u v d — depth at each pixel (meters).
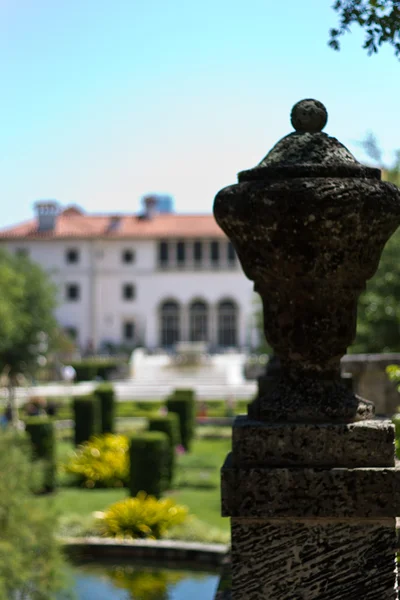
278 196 2.77
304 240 2.83
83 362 61.31
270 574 2.81
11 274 34.19
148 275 81.50
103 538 15.31
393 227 2.92
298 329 2.97
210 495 20.53
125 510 15.69
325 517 2.76
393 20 4.77
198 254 81.94
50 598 10.89
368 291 21.56
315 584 2.79
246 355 73.19
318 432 2.81
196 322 81.50
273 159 2.96
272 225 2.81
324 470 2.76
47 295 41.03
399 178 22.45
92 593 12.95
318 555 2.79
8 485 10.70
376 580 2.77
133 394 52.28
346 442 2.80
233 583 2.83
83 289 81.19
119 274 81.50
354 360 10.55
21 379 44.34
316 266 2.87
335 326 2.97
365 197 2.78
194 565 14.56
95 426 28.86
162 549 14.70
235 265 81.50
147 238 81.38
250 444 2.84
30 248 80.88
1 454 11.10
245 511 2.78
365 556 2.78
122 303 81.44
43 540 10.99
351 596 2.78
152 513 15.61
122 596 12.83
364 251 2.88
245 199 2.82
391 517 2.75
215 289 81.44
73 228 81.88
